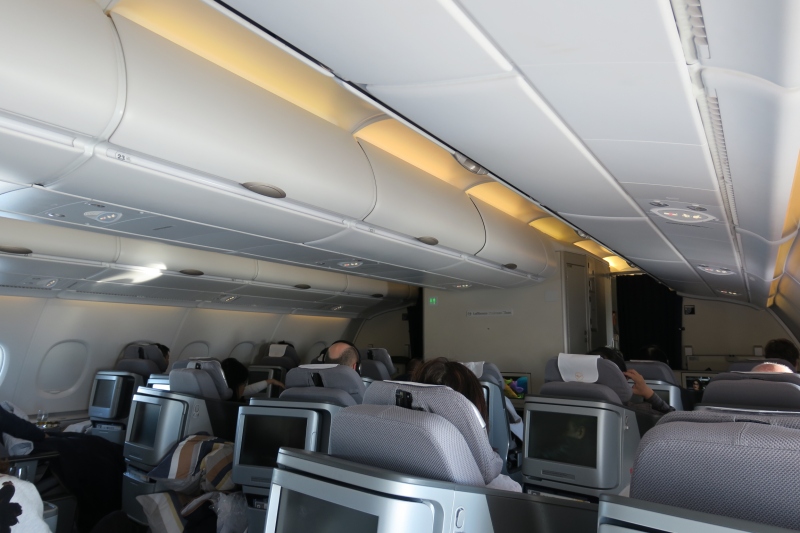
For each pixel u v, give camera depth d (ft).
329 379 13.44
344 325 40.40
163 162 9.94
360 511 5.47
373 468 5.57
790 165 8.48
